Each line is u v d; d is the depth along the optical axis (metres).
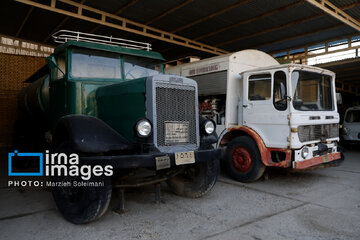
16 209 3.94
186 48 10.70
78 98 4.04
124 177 3.63
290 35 9.43
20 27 8.43
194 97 3.92
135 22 8.22
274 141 5.09
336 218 3.59
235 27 8.64
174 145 3.67
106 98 4.01
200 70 6.57
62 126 3.60
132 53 4.65
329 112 5.61
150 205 4.09
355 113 10.24
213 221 3.50
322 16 7.77
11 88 10.22
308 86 5.33
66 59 4.19
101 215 3.32
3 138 10.09
